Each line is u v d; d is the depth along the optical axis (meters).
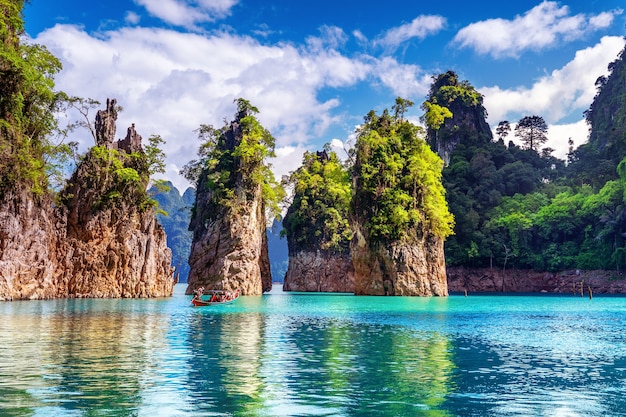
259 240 102.62
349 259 133.50
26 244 68.19
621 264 126.31
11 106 69.19
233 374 21.34
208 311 54.28
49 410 15.94
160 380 20.09
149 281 82.81
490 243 139.75
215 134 108.50
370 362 24.47
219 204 97.88
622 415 16.14
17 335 32.44
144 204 83.81
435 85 198.12
